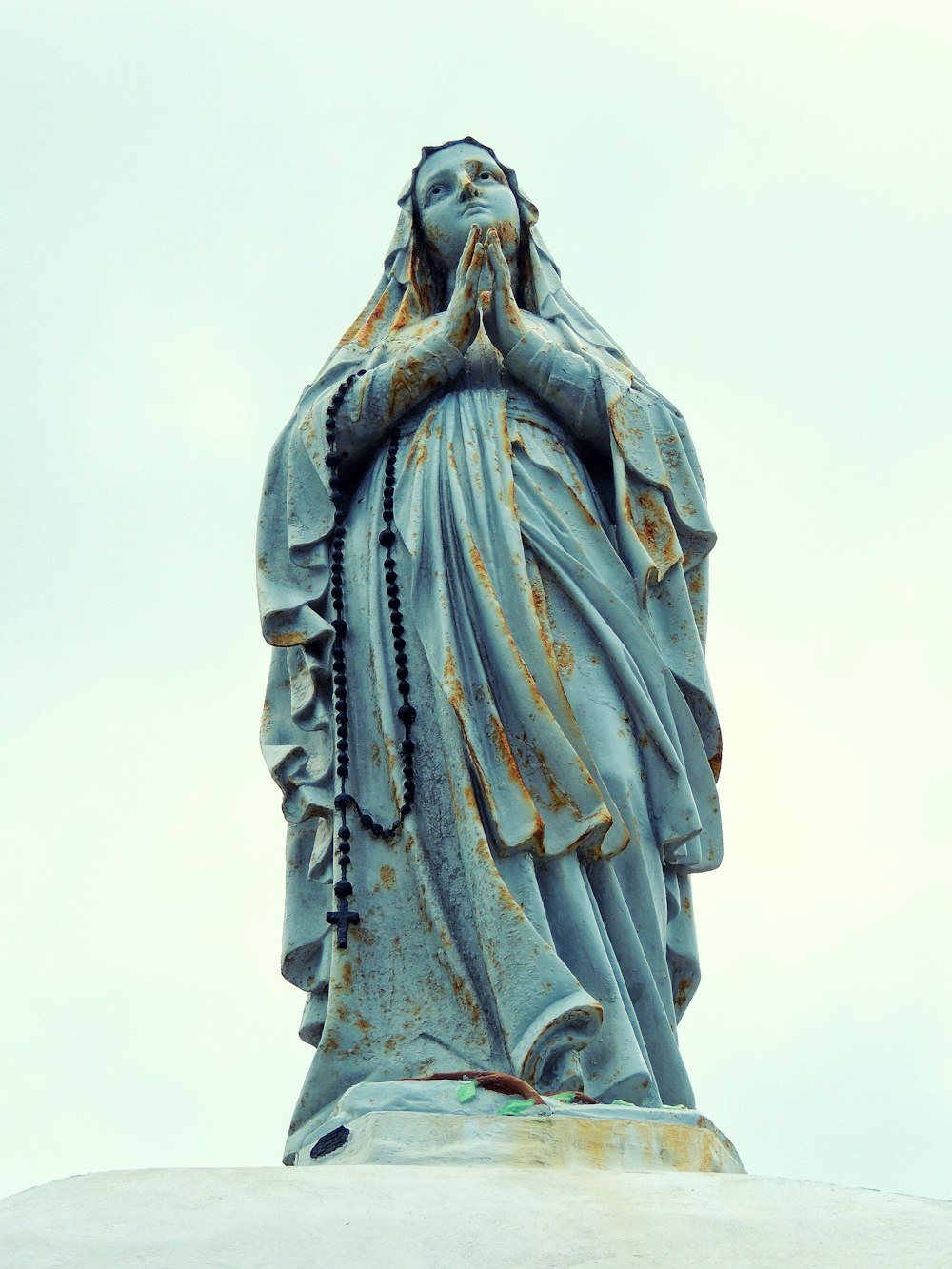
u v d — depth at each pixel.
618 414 33.84
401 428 34.12
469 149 37.44
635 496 33.50
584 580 32.12
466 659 30.97
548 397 34.22
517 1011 28.19
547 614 31.81
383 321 36.69
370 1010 29.27
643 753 31.56
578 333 36.44
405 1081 25.98
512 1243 19.02
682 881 32.38
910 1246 18.95
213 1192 20.27
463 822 29.69
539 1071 27.75
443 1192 20.52
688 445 35.22
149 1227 19.20
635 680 31.58
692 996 32.34
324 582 32.88
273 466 34.22
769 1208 20.36
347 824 30.59
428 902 29.61
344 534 33.22
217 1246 18.70
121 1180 20.70
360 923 29.84
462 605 31.55
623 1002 29.22
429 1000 29.20
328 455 33.56
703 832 32.09
